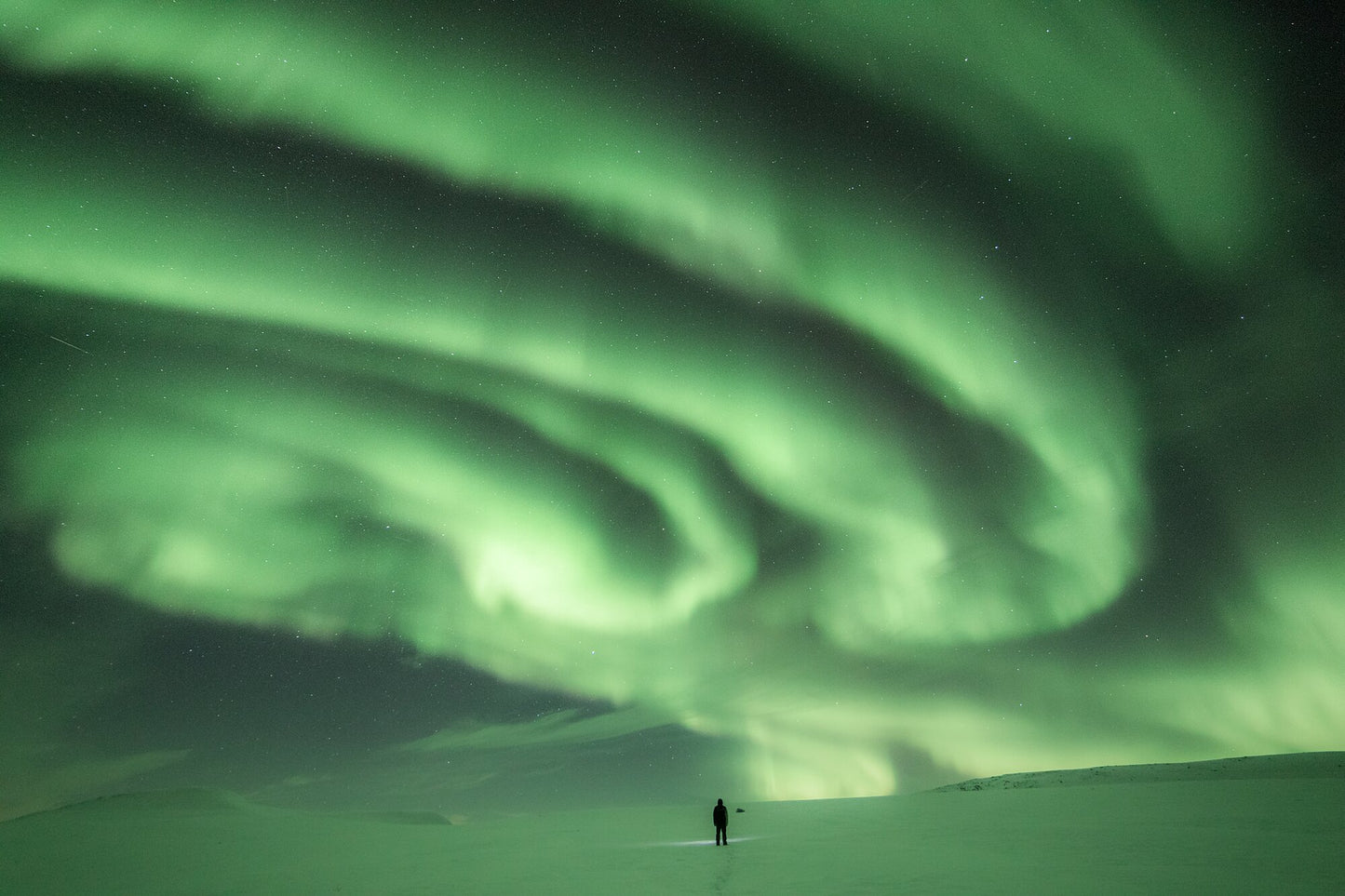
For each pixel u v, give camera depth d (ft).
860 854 57.67
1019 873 44.50
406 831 114.52
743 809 140.26
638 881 48.44
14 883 66.23
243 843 98.12
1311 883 37.96
